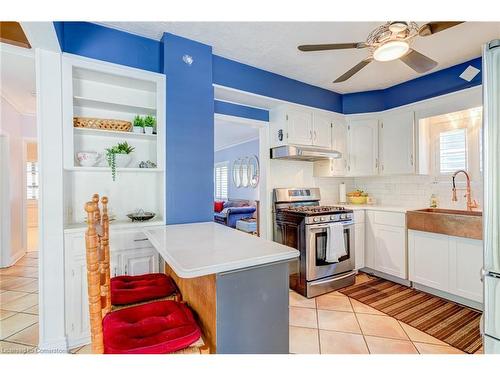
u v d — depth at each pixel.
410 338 1.99
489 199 1.17
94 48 2.03
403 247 2.94
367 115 3.62
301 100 3.30
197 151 2.36
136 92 2.46
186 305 1.36
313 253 2.81
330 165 3.58
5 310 2.39
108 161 2.22
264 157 3.41
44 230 1.82
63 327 1.85
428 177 3.27
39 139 1.82
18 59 2.31
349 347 1.88
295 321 2.26
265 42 2.39
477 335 2.01
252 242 1.52
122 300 1.37
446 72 2.89
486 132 1.17
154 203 2.51
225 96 2.90
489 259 1.18
